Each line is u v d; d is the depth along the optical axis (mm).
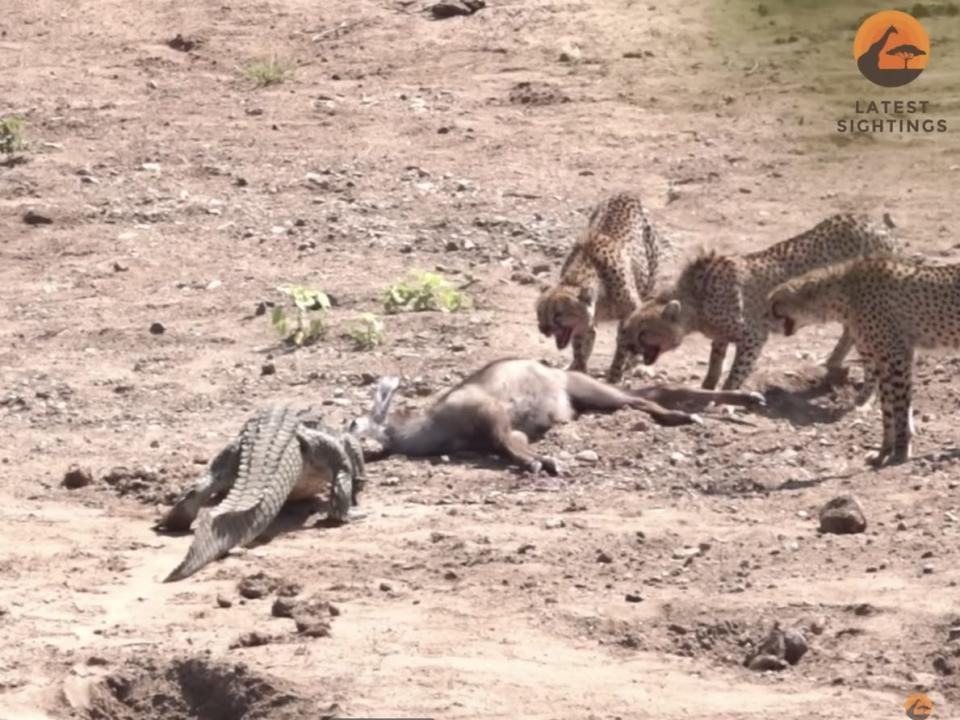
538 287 19609
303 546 12023
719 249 20859
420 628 10281
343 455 12766
